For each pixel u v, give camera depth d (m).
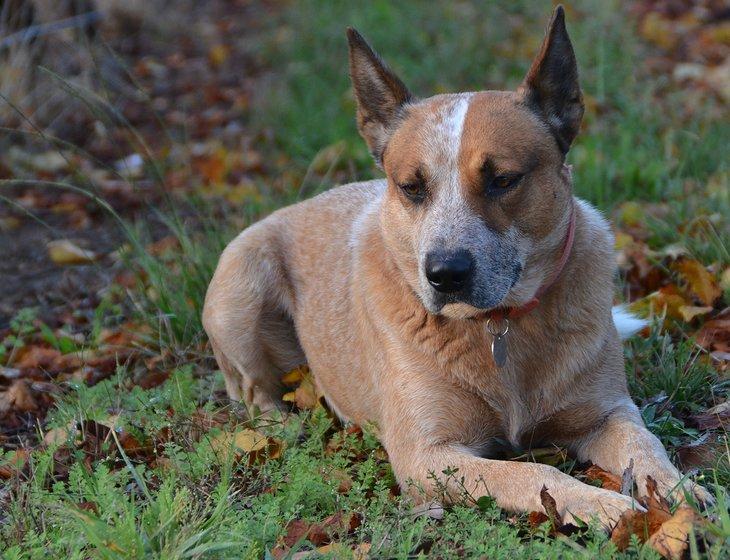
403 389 6.29
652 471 5.64
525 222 5.97
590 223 6.49
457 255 5.72
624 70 13.91
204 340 8.73
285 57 17.33
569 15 16.73
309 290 7.58
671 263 8.53
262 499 5.72
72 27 14.25
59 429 7.09
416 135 6.12
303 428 7.12
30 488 6.07
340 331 7.12
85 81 14.27
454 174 5.93
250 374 7.91
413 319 6.28
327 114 14.11
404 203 6.18
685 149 11.05
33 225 12.02
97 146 13.94
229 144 14.13
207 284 9.14
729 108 12.73
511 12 17.92
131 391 7.77
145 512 5.24
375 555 5.08
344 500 5.75
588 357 6.21
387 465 6.50
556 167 6.13
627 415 6.23
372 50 6.62
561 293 6.20
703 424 6.46
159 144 14.21
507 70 15.33
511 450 6.50
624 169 10.68
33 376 8.52
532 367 6.24
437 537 5.32
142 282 9.65
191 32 20.19
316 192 10.55
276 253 7.90
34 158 13.50
